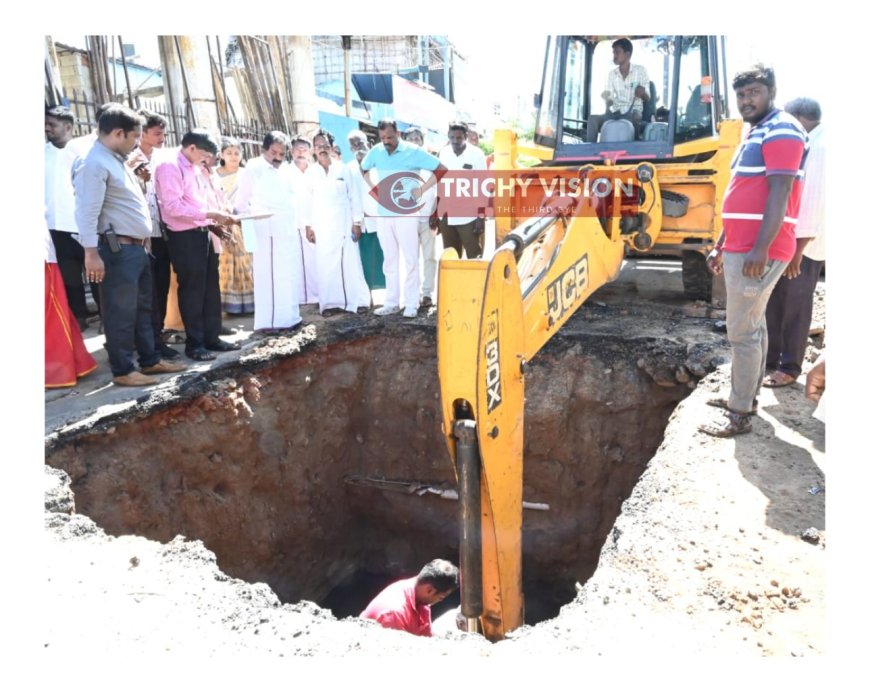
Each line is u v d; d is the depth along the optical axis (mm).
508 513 2719
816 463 3705
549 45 5922
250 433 5324
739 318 3791
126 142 4410
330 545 6488
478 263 2414
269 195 5793
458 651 2455
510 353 2676
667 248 6148
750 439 4008
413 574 6770
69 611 2691
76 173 4375
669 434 4203
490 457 2543
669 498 3424
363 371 6426
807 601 2645
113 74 8281
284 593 5867
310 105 9875
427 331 6316
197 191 5277
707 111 5707
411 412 6402
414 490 6449
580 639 2471
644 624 2533
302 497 5988
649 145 5820
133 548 3217
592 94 6148
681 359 5363
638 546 3020
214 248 5652
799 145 3334
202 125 8078
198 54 7938
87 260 4406
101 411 4398
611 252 4086
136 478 4500
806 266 4488
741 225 3592
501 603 2668
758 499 3383
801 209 4203
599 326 6027
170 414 4762
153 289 5359
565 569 6141
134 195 4598
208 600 2812
